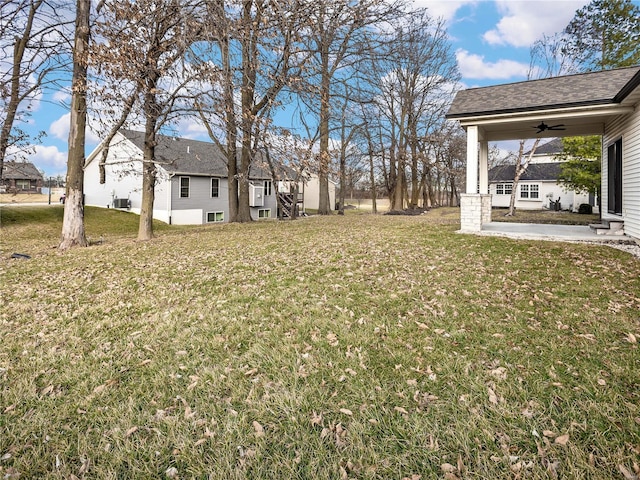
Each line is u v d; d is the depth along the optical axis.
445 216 17.91
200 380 2.60
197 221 22.69
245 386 2.51
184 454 1.89
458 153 25.70
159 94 7.68
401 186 24.03
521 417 2.08
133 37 7.26
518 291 4.38
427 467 1.76
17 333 3.52
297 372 2.66
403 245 7.51
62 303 4.43
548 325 3.36
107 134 9.12
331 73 10.87
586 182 15.45
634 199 7.64
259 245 8.10
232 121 7.25
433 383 2.46
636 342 2.96
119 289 4.96
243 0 6.89
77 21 8.46
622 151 8.48
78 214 8.77
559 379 2.45
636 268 5.22
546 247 6.98
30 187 32.38
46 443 1.99
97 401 2.38
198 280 5.27
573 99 7.90
